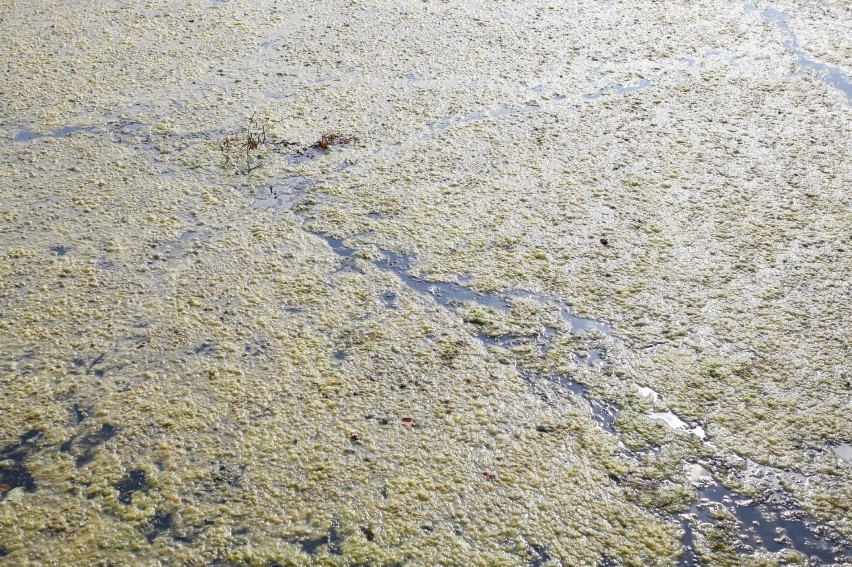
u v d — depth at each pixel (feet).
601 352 6.12
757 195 7.85
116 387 5.76
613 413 5.64
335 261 7.03
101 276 6.80
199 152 8.54
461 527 4.85
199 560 4.65
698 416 5.60
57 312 6.41
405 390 5.77
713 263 6.97
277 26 11.53
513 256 7.07
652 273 6.86
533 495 5.05
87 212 7.58
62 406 5.61
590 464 5.27
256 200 7.82
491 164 8.36
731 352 6.09
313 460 5.24
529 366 6.00
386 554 4.68
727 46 10.98
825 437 5.44
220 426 5.47
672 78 10.14
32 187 7.90
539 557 4.68
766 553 4.76
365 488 5.07
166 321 6.34
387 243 7.23
